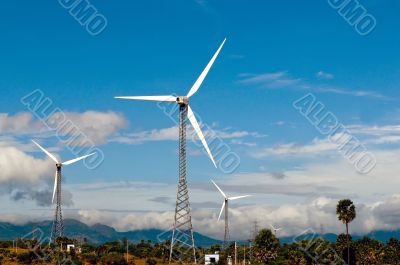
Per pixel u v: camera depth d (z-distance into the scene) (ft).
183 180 443.32
